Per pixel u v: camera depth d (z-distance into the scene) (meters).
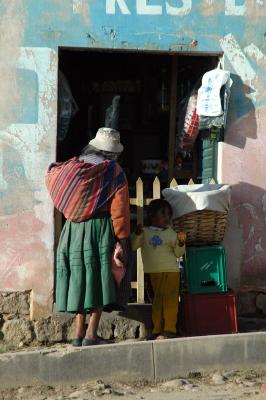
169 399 6.74
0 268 7.93
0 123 7.91
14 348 7.84
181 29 8.07
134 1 8.02
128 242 7.53
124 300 7.50
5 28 7.92
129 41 8.02
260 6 8.14
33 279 7.93
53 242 7.94
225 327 7.79
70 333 7.96
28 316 7.96
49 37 7.95
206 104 8.02
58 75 8.05
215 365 7.34
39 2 7.94
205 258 7.82
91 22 7.98
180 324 8.00
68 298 7.39
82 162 7.51
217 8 8.10
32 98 7.94
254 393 6.87
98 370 7.17
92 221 7.40
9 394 6.96
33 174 7.93
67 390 7.04
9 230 7.92
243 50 8.12
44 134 7.95
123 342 7.60
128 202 7.50
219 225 7.90
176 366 7.27
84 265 7.37
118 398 6.79
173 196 7.86
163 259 7.76
